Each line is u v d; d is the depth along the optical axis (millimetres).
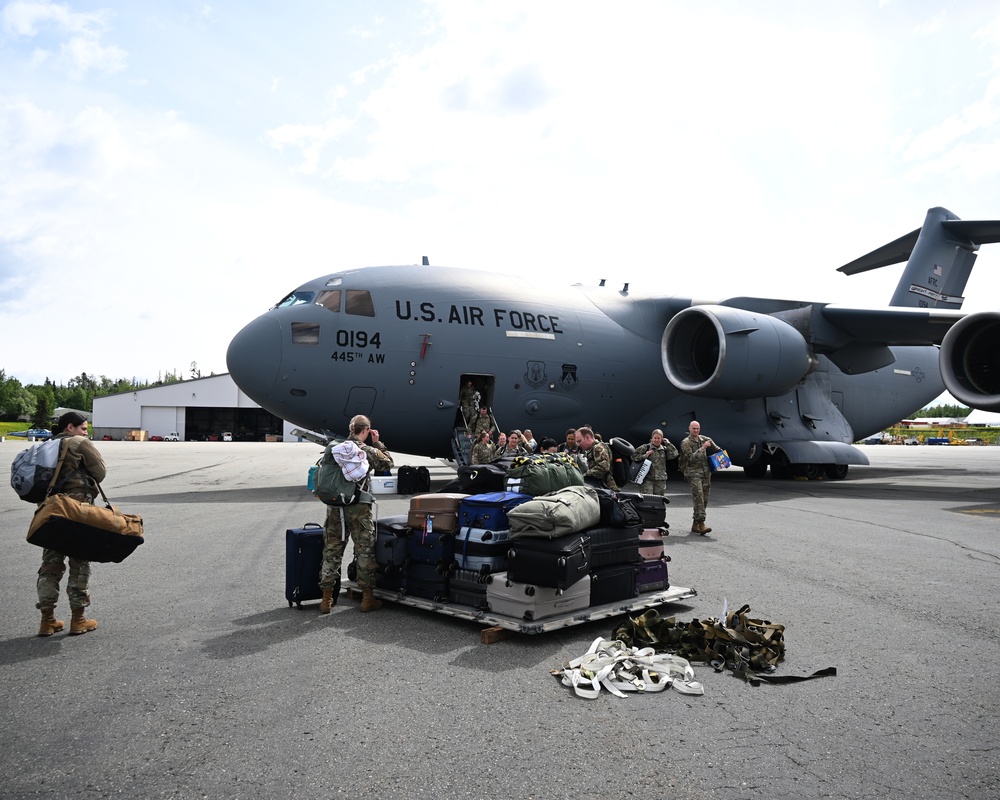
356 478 5371
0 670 4207
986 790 2855
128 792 2814
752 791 2840
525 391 14773
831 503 12961
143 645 4684
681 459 9414
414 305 13875
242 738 3311
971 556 7789
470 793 2818
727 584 6434
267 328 13062
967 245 20406
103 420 73875
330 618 5383
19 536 9086
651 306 17125
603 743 3271
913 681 4078
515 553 4883
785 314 17078
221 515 10719
